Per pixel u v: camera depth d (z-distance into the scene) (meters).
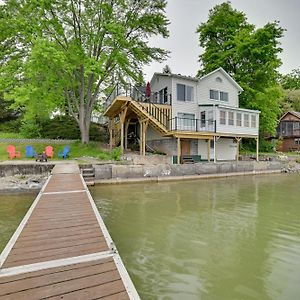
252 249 5.20
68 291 2.51
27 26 16.12
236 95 23.66
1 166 12.77
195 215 7.77
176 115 19.88
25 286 2.58
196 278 4.02
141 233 6.10
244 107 26.38
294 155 28.53
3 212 7.84
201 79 21.11
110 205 8.91
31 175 13.06
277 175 18.92
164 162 16.97
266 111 26.34
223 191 11.98
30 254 3.31
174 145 19.55
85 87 22.00
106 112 20.52
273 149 29.98
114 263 3.12
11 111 28.16
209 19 29.12
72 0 17.91
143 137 17.89
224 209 8.56
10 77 16.89
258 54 24.27
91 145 20.55
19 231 4.17
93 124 27.28
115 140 22.17
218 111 19.59
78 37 19.00
